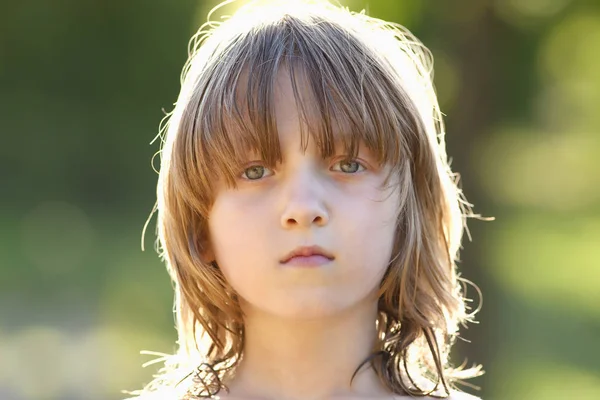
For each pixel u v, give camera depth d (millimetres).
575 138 34875
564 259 29203
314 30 3711
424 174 3887
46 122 33344
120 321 18734
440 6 12289
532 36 13625
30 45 32781
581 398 15344
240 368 3791
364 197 3441
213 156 3498
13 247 26219
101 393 14094
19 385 14438
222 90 3539
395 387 3816
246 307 3707
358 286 3430
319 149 3395
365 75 3645
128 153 33719
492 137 12859
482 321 12398
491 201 12656
